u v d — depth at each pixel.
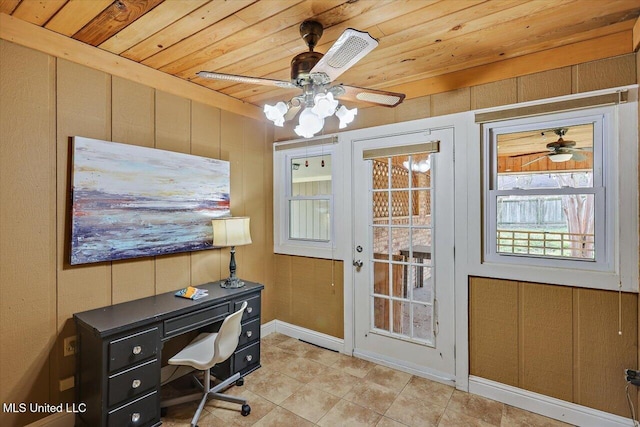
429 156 2.64
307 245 3.37
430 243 2.64
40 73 1.88
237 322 2.15
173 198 2.53
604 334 2.00
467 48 2.13
